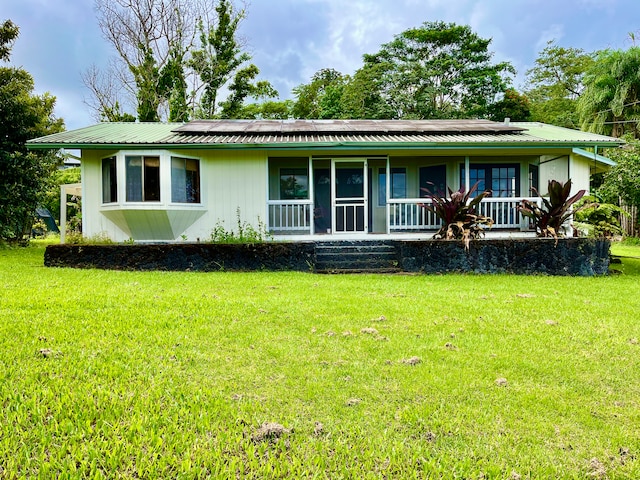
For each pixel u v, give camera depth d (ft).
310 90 112.78
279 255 33.35
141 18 88.63
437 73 100.32
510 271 32.30
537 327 16.14
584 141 37.35
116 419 8.93
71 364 11.56
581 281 28.55
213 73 93.50
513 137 39.32
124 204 35.14
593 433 8.86
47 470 7.23
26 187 51.78
